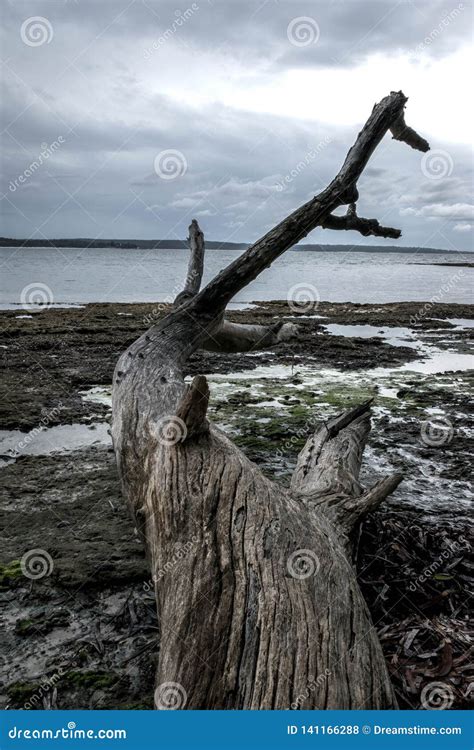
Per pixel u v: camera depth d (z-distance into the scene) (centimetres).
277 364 1119
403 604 329
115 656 295
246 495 312
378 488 359
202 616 240
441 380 975
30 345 1239
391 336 1542
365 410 511
